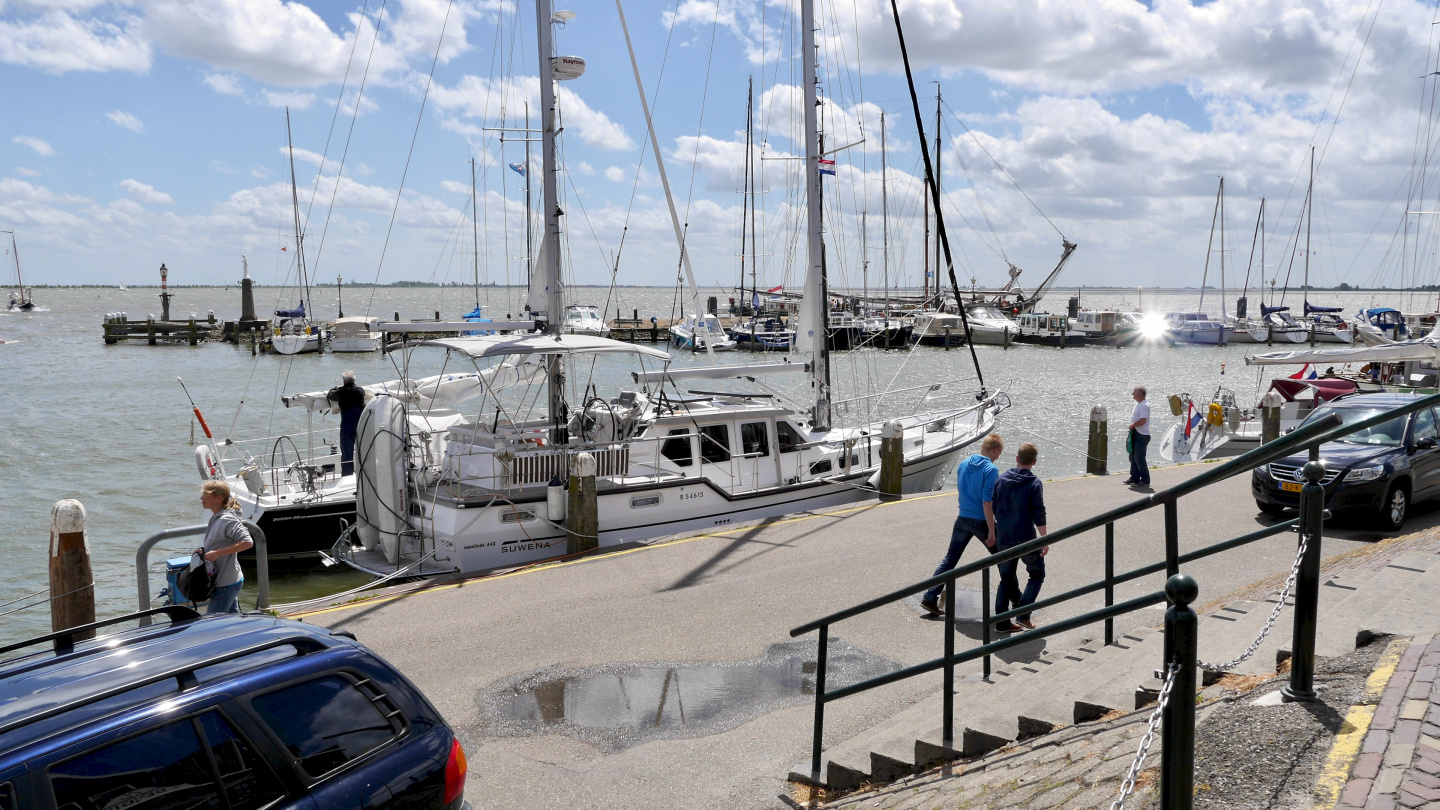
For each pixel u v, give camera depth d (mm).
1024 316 73500
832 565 10789
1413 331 64062
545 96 13945
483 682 7742
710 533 12617
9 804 2916
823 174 17547
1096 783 3881
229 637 3984
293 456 25125
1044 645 7930
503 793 5883
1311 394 22344
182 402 36719
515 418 14875
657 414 14039
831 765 5652
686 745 6453
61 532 8523
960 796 4461
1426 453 11188
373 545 12438
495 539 12055
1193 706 2766
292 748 3488
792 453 14969
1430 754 3297
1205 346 70500
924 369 53469
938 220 19578
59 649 4012
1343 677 4199
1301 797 3184
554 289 14148
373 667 3891
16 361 54688
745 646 8352
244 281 71875
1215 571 9609
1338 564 7680
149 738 3236
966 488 8680
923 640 8352
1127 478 15453
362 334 57938
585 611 9516
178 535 8477
